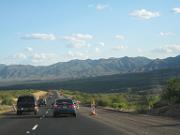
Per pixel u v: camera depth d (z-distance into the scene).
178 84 45.03
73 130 24.56
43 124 29.86
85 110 55.78
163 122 29.67
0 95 106.12
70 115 41.72
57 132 23.39
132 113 44.56
